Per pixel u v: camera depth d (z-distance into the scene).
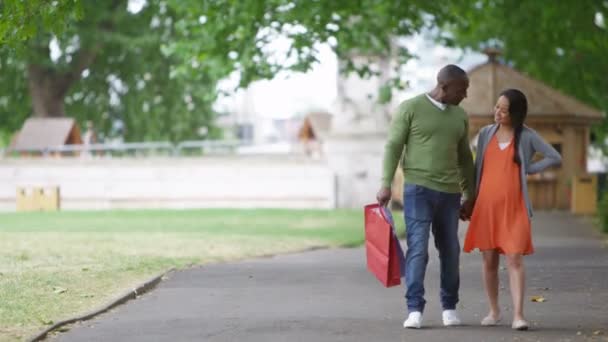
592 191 38.19
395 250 12.23
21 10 14.77
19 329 11.59
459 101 12.44
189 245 22.78
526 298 14.58
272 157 43.81
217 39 31.08
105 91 61.12
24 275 16.19
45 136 52.44
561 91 44.38
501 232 12.05
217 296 14.95
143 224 31.00
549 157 12.17
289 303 14.22
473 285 16.12
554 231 29.42
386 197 12.35
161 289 15.73
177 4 31.83
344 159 42.31
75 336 11.52
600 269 18.41
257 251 22.03
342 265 19.36
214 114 63.47
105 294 14.65
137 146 57.66
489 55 40.97
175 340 11.31
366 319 12.77
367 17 32.00
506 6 37.19
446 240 12.38
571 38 37.50
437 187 12.27
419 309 12.12
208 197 44.31
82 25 54.59
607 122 46.09
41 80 57.75
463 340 11.27
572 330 11.88
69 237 24.48
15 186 45.25
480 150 12.34
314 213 37.44
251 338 11.44
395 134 12.35
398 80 35.94
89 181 45.00
